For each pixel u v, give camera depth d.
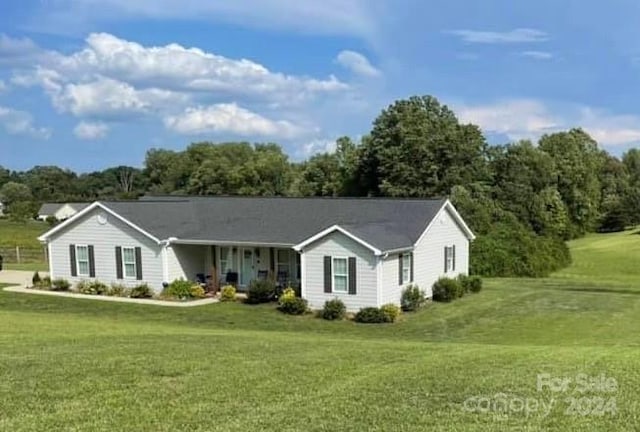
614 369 9.95
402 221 27.66
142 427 6.94
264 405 7.80
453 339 19.66
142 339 13.45
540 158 65.81
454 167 57.25
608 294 29.05
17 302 26.11
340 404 7.82
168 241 27.70
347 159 65.69
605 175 85.38
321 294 24.59
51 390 8.42
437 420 7.18
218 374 9.46
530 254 40.81
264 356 11.09
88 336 14.16
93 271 29.44
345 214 29.00
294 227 28.23
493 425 6.98
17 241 57.12
